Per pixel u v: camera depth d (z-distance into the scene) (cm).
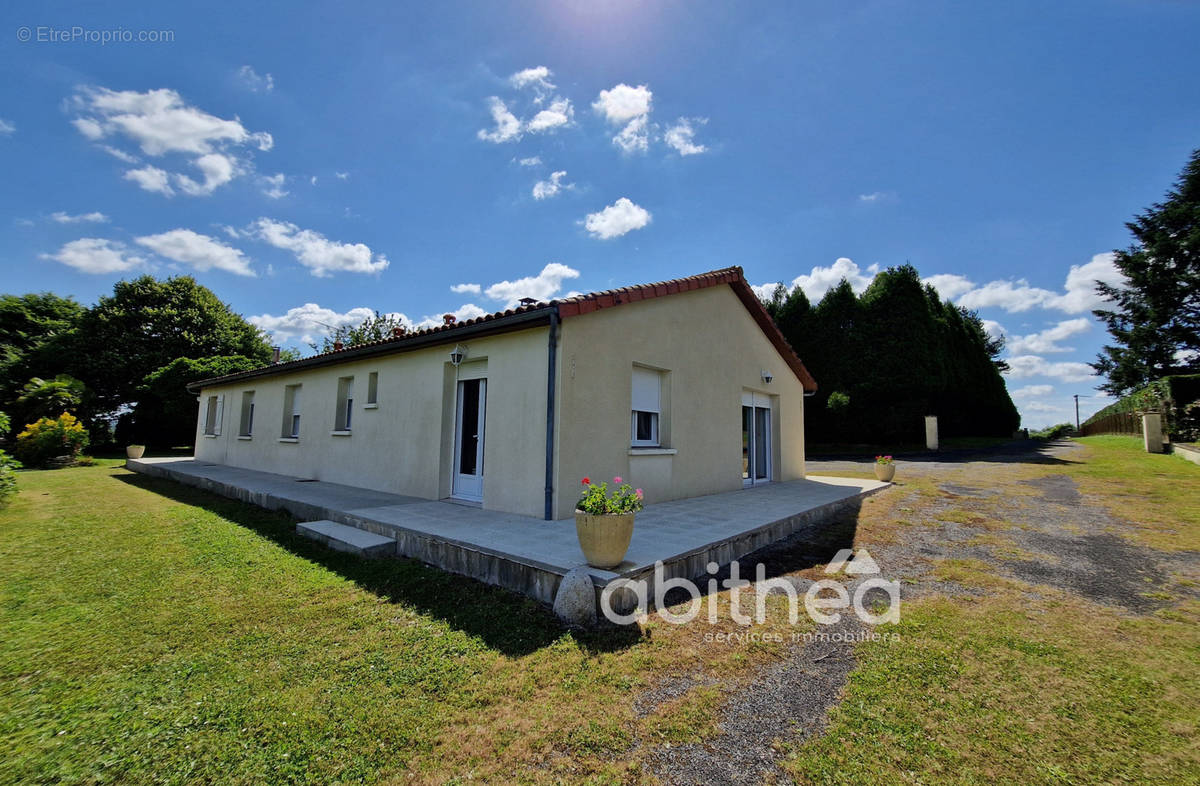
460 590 454
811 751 237
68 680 300
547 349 652
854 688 296
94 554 573
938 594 467
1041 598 454
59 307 2855
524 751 237
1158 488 986
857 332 2367
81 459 1791
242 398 1480
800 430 1322
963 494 1027
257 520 759
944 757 233
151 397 2394
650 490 786
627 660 330
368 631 371
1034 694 290
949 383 2397
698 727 257
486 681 302
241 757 230
